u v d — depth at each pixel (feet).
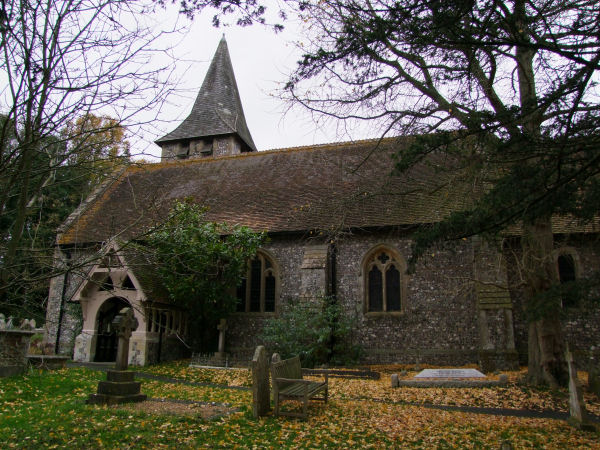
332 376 44.68
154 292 52.80
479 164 26.30
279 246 60.23
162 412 26.16
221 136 102.37
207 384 39.75
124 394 28.81
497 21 19.52
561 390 35.88
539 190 18.76
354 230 56.85
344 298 56.24
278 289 58.75
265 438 22.16
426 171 60.95
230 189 70.49
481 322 47.37
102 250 16.79
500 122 19.31
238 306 61.00
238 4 20.70
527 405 32.40
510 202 19.20
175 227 18.67
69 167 15.93
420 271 54.44
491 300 47.70
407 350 52.54
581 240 50.34
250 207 64.90
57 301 62.39
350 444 21.93
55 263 17.69
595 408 31.35
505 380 38.58
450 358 50.98
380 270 56.44
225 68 110.73
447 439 23.40
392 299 55.47
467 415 29.30
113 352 57.67
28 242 18.92
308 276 55.42
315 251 57.77
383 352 53.06
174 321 56.80
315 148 75.77
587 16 20.79
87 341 54.03
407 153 24.57
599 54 16.12
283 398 27.35
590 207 18.67
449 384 38.75
